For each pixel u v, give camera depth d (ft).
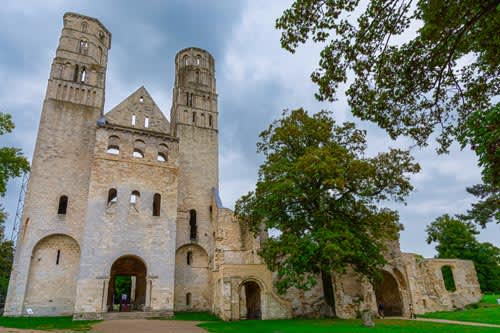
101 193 99.14
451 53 30.63
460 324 67.87
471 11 28.07
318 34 34.42
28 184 103.86
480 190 96.22
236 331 61.62
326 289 87.86
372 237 82.17
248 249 111.55
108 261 92.43
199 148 135.64
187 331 61.26
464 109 34.81
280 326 66.54
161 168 110.63
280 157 86.89
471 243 155.22
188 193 125.90
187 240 118.32
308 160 73.92
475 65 33.24
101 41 134.00
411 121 37.96
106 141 106.32
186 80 147.84
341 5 32.22
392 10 31.01
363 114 38.24
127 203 101.24
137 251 96.89
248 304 102.73
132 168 106.42
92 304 86.74
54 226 98.84
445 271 152.56
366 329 59.88
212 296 109.40
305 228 82.07
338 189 76.69
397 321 76.59
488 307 109.50
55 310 92.32
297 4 32.94
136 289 113.80
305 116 88.48
